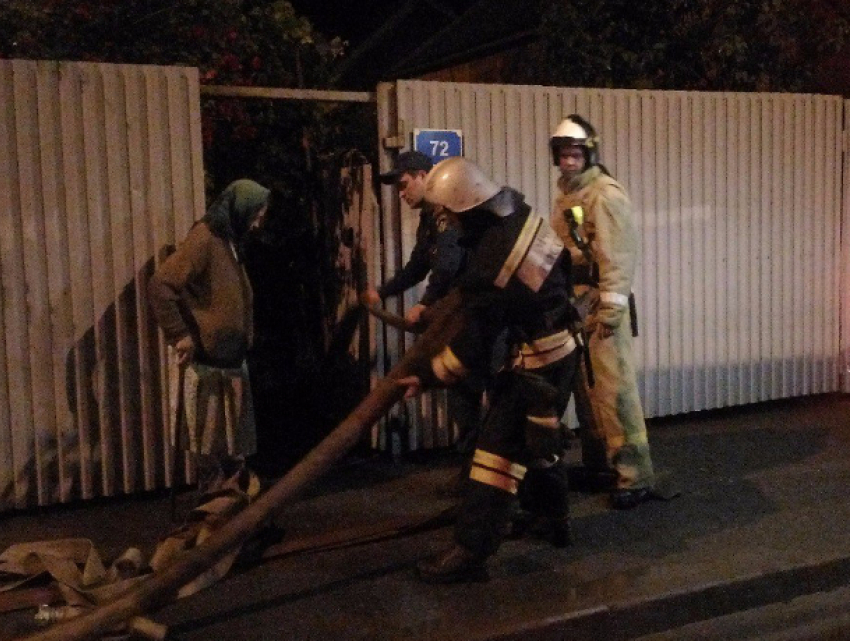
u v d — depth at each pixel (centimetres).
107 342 562
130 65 559
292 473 411
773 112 773
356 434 420
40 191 544
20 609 426
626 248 527
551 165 689
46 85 541
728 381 772
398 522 527
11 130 536
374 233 654
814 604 462
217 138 787
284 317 837
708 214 753
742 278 772
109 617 373
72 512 562
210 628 407
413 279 580
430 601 429
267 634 400
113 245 560
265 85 810
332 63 938
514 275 424
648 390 737
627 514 544
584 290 547
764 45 866
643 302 730
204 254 484
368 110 841
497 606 421
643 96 720
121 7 708
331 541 499
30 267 544
